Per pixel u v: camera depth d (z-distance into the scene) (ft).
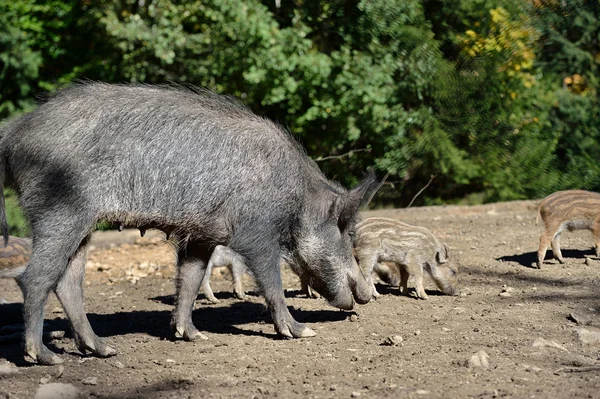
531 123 59.82
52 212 21.40
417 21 59.88
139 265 39.75
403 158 59.62
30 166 21.61
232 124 23.03
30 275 21.33
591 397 17.17
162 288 33.83
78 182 21.36
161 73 67.05
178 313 24.13
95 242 47.34
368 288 25.70
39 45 70.85
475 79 59.47
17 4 68.80
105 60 69.51
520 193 59.26
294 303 28.81
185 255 24.18
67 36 72.08
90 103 22.09
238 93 65.57
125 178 21.74
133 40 63.77
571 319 24.75
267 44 60.44
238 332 25.11
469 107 59.41
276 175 23.12
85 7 69.72
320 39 65.31
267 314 27.76
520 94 59.88
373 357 21.39
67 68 71.87
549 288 28.99
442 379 18.88
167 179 22.00
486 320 24.89
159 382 19.79
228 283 34.30
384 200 61.93
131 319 27.71
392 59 59.72
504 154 59.36
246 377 19.98
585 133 60.70
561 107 60.44
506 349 21.50
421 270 28.76
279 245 23.71
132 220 22.08
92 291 33.73
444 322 24.91
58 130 21.67
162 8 63.98
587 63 61.31
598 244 31.99
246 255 23.17
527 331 23.43
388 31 59.72
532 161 59.21
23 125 21.95
